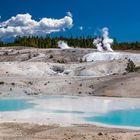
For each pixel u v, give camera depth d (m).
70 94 50.34
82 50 104.31
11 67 69.50
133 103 41.47
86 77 60.34
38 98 46.88
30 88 53.28
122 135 22.75
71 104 40.88
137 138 21.91
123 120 31.77
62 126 27.70
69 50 105.00
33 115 33.44
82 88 51.62
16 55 106.56
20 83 54.91
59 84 54.69
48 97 47.88
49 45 151.25
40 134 23.84
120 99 44.78
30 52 107.88
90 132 24.62
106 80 53.19
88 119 31.95
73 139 22.09
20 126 27.22
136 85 48.72
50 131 24.88
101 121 31.19
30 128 26.58
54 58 97.50
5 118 31.52
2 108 38.06
